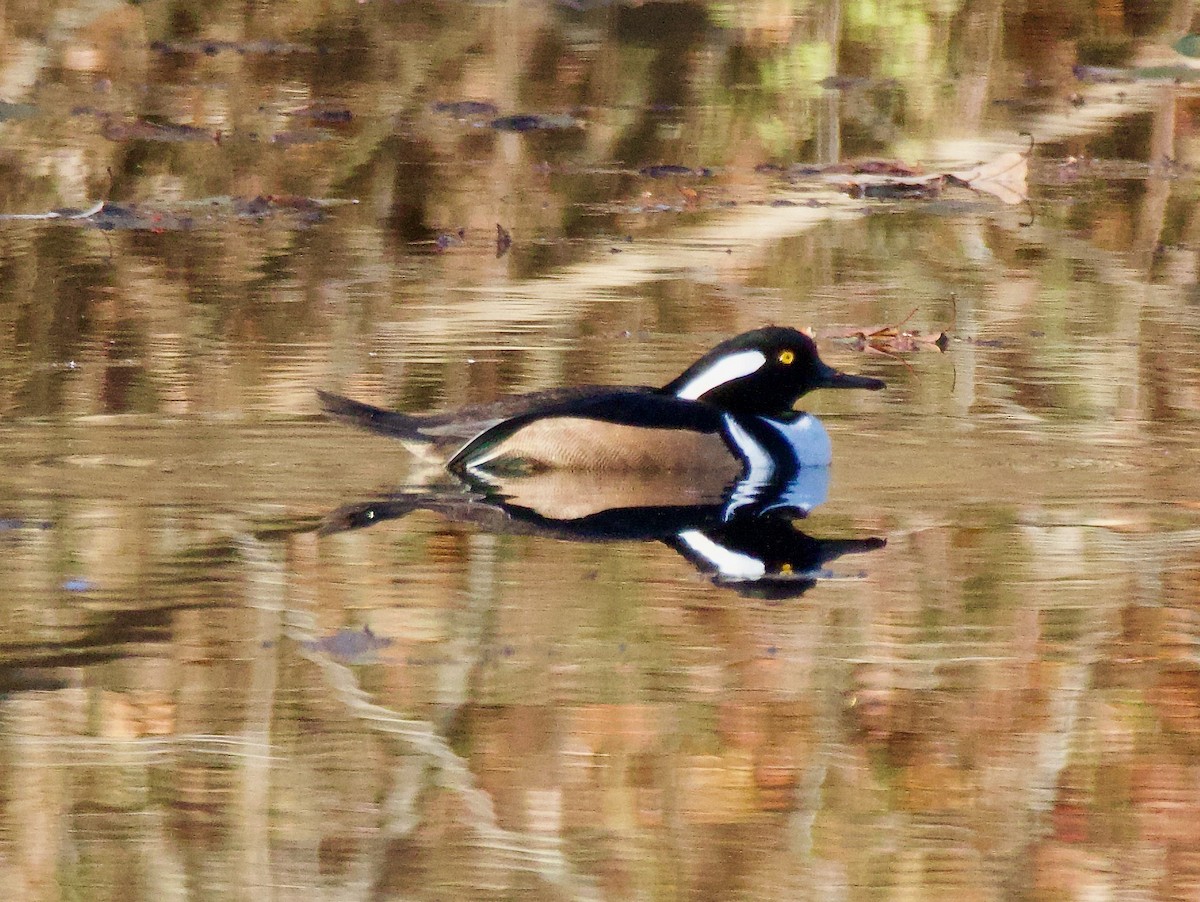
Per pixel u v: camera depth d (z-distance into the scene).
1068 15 32.03
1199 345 16.11
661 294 17.75
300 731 9.09
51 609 10.16
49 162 22.59
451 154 23.61
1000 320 17.00
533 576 10.95
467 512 12.20
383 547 11.35
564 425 13.38
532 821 8.55
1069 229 20.53
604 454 13.28
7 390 14.29
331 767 8.76
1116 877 8.16
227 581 10.62
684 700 9.36
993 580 10.91
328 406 13.09
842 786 8.80
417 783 8.80
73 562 10.84
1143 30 31.53
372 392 14.48
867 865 8.23
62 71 27.72
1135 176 23.05
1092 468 13.14
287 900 7.92
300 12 31.95
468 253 19.09
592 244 19.59
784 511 12.36
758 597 10.66
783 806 8.78
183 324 16.25
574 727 9.25
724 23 31.30
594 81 27.73
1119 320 16.91
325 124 24.92
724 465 13.51
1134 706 9.48
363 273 18.22
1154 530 11.77
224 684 9.40
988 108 26.59
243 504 12.08
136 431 13.44
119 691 9.29
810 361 13.84
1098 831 8.51
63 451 12.98
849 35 30.70
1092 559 11.25
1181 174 23.12
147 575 10.71
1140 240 20.05
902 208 21.50
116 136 23.84
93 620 10.05
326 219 20.44
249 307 16.91
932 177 22.42
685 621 10.31
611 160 23.55
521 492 13.04
